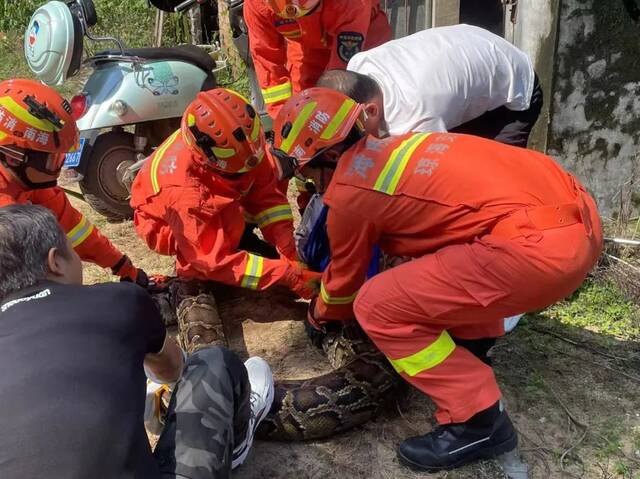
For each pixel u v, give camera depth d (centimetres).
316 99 285
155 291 409
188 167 367
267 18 446
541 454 302
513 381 342
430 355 277
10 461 181
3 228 212
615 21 443
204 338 354
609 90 461
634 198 481
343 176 283
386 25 478
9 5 922
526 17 464
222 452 233
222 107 344
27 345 198
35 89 334
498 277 260
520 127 399
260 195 408
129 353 211
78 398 191
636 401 328
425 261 271
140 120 499
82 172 492
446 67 347
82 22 484
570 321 386
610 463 296
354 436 316
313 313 357
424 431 317
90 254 383
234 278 366
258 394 296
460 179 268
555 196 265
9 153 325
